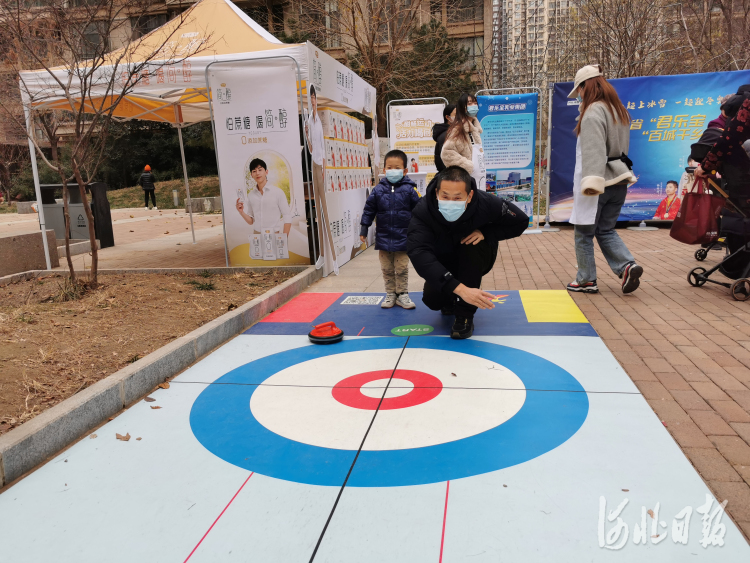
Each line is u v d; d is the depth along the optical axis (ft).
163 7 69.82
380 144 45.88
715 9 58.34
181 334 14.98
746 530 6.72
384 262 18.03
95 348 13.67
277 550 6.70
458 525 6.98
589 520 6.97
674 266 22.70
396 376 12.16
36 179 26.55
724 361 12.07
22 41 18.79
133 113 32.42
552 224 39.52
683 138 33.78
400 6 59.67
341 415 10.35
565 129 35.24
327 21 74.49
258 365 13.30
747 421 9.37
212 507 7.66
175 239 39.11
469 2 89.35
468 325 14.55
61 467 8.91
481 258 14.28
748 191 16.49
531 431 9.34
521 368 12.25
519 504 7.35
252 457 8.96
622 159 17.48
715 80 33.04
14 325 15.33
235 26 23.57
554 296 18.47
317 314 17.83
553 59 63.93
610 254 18.13
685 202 17.71
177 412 10.84
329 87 25.38
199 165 104.12
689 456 8.38
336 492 7.85
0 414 10.00
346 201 27.84
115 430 10.15
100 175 102.73
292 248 23.66
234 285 21.12
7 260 24.95
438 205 12.92
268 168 23.22
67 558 6.78
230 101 22.93
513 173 35.58
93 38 25.95
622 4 51.16
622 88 33.96
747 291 16.88
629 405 10.15
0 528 7.41
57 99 24.09
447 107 19.84
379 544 6.71
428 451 8.84
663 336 13.92
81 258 30.71
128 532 7.22
